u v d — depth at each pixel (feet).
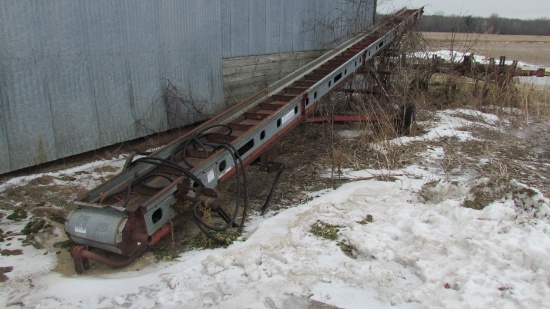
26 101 17.24
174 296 9.89
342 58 25.71
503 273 10.27
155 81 22.88
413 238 12.20
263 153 16.60
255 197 16.79
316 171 19.81
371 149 22.54
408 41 35.68
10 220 14.07
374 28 33.60
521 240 11.33
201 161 13.80
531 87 36.04
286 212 14.17
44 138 18.10
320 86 20.56
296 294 9.99
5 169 16.96
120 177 12.86
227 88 28.27
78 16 18.67
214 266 11.01
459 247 11.53
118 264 11.02
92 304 9.67
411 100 31.42
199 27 25.12
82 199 11.68
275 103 18.44
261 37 30.78
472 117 30.58
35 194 15.99
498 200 13.70
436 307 9.31
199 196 12.46
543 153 22.94
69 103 18.85
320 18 37.63
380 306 9.62
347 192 16.17
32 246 12.60
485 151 22.20
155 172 13.56
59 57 18.17
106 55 20.13
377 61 32.53
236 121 17.08
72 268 11.48
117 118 21.12
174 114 24.16
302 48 35.99
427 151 22.68
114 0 20.12
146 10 21.76
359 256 11.81
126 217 10.87
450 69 37.52
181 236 13.34
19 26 16.62
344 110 30.32
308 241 12.46
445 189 15.15
